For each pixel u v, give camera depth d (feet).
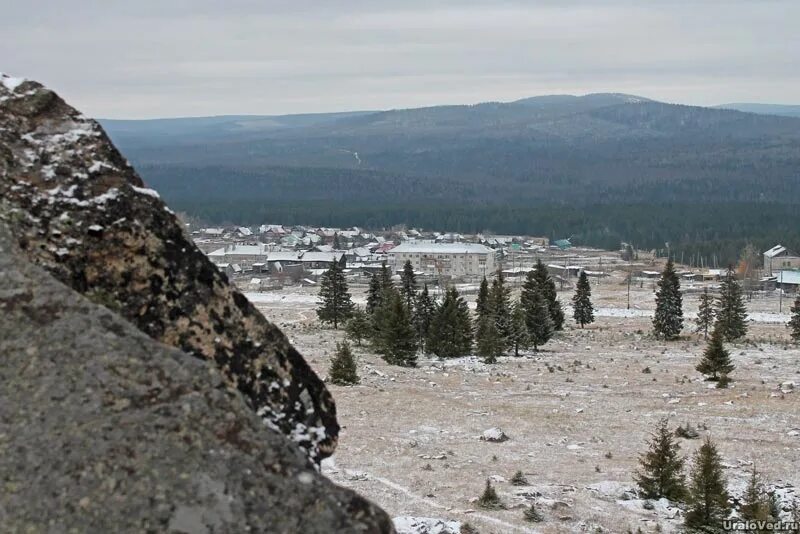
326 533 20.17
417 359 233.35
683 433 132.05
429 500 91.56
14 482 19.24
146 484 19.63
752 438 130.00
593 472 108.78
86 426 20.27
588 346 277.03
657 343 287.28
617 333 322.14
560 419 145.89
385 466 107.34
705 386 183.83
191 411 21.12
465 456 115.55
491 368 217.36
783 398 166.71
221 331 27.37
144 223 27.76
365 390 169.17
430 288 510.17
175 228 28.35
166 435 20.54
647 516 88.33
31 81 29.43
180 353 22.41
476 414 148.46
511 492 95.45
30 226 25.95
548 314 271.49
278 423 26.89
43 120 28.66
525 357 243.19
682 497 94.12
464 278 581.94
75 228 26.61
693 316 385.91
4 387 20.74
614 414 151.33
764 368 215.92
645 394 173.78
